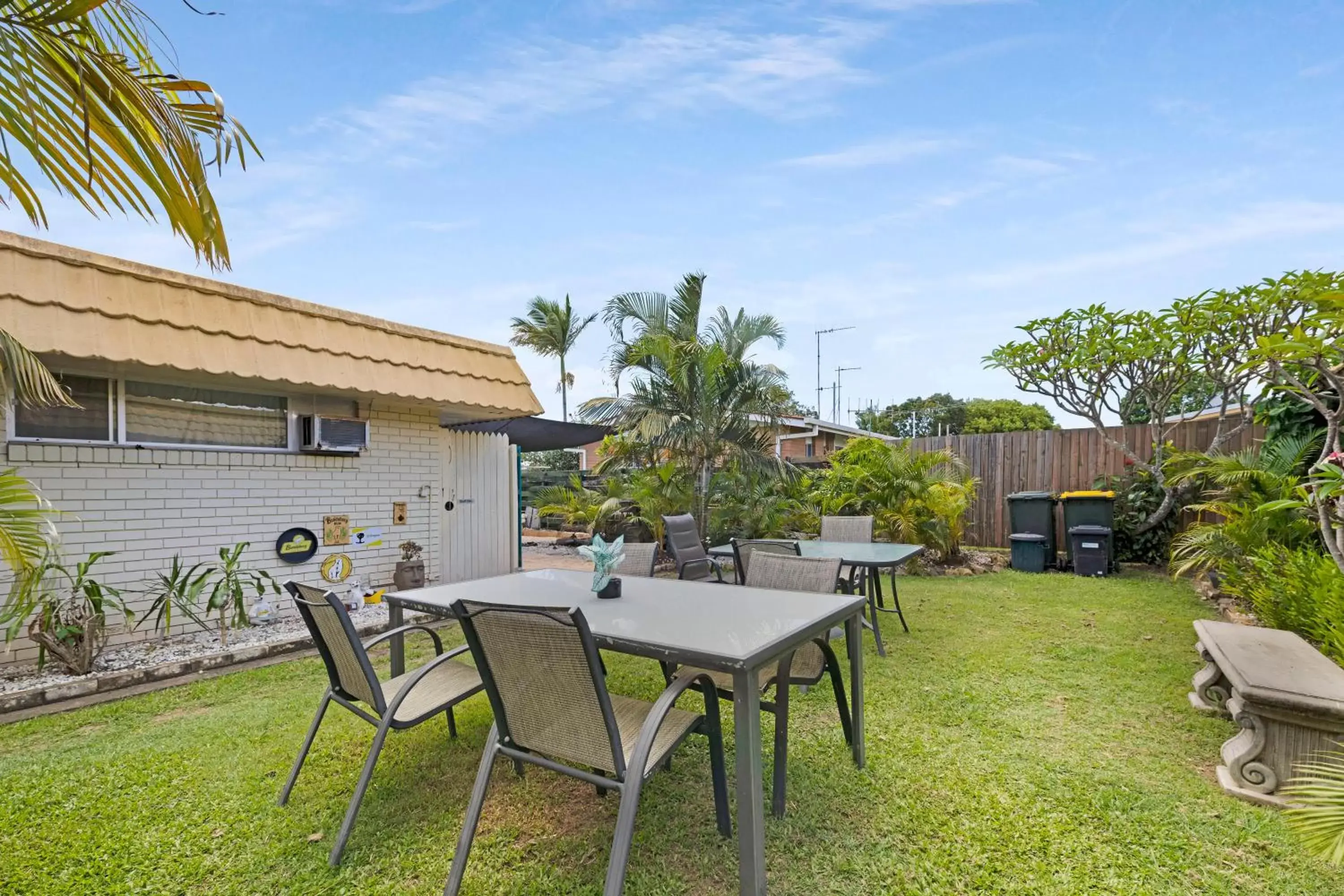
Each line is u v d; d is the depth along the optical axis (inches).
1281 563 181.9
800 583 139.7
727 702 147.0
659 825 96.7
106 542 182.4
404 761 117.3
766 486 361.1
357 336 227.0
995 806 99.3
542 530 607.5
